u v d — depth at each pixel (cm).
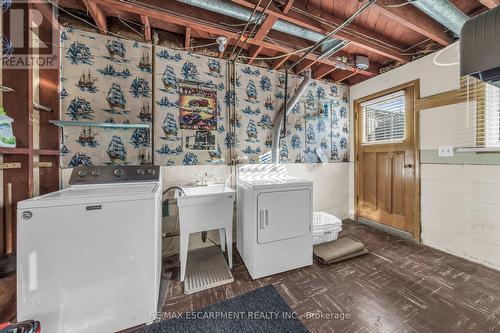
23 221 113
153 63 221
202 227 191
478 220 209
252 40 215
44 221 116
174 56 230
